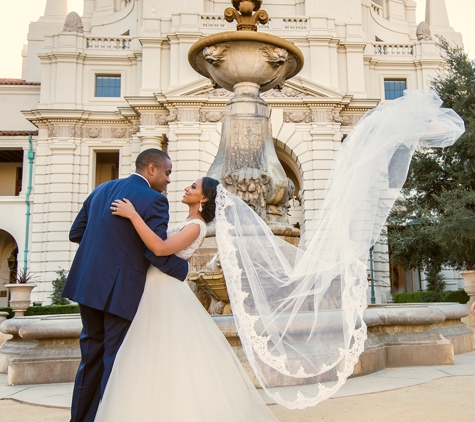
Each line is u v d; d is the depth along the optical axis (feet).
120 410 8.99
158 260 9.73
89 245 9.91
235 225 11.43
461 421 10.74
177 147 78.54
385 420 10.97
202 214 11.38
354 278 11.18
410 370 18.07
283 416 11.53
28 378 17.37
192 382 9.42
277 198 24.23
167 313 9.86
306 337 11.50
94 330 9.93
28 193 86.79
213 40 23.93
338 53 87.97
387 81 94.99
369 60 93.66
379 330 19.69
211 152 78.84
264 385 10.52
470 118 63.52
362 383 15.38
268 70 24.91
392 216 70.74
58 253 82.23
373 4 109.60
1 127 96.89
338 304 11.88
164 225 9.88
